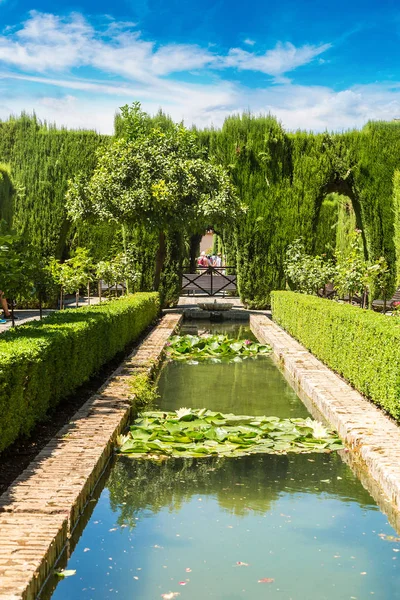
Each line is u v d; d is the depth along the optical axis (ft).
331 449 19.33
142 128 57.98
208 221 55.42
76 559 12.10
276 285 62.80
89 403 22.66
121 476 17.02
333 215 88.94
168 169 54.24
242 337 48.42
